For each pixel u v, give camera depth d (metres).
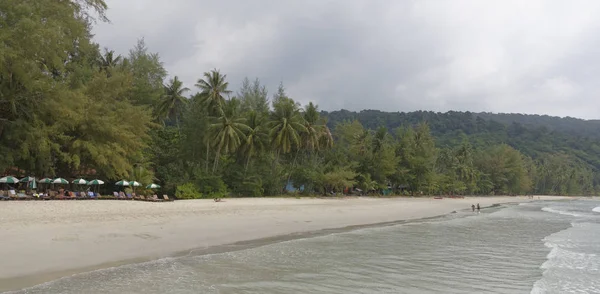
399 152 81.12
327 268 13.03
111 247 14.17
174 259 13.51
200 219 23.34
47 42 23.97
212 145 48.62
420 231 25.00
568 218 40.12
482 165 121.38
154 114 52.75
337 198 57.72
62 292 9.19
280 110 56.00
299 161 65.06
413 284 11.34
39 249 12.67
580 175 167.12
